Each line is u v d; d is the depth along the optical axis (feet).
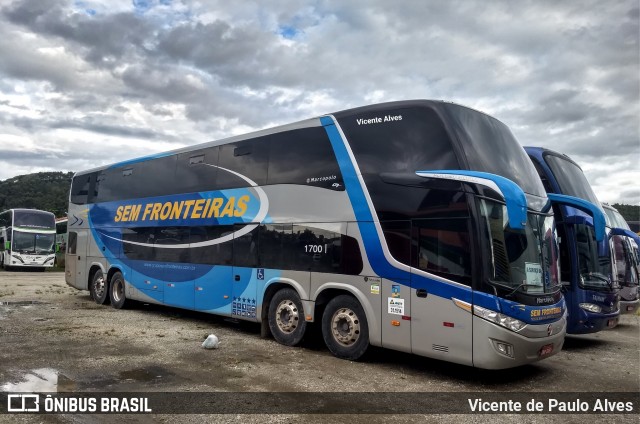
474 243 21.12
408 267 23.04
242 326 35.68
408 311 22.89
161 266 38.75
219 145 34.88
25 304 46.65
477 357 20.57
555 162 33.40
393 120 24.95
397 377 22.67
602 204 44.24
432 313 22.07
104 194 47.80
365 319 24.91
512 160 24.82
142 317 39.47
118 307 44.06
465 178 21.67
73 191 53.47
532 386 22.15
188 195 36.86
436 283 22.04
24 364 23.34
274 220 29.76
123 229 44.11
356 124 26.45
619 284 36.81
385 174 24.54
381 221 24.34
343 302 25.84
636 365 27.14
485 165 22.82
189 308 35.50
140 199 42.37
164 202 39.29
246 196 31.99
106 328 33.68
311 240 27.45
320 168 27.58
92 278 48.78
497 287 20.67
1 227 118.32
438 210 22.41
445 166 22.59
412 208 23.31
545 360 27.99
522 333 20.72
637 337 37.91
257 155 31.71
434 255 22.33
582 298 31.35
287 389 20.22
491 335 20.35
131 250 42.73
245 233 31.63
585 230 32.35
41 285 69.10
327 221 26.73
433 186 22.72
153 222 40.24
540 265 22.72
